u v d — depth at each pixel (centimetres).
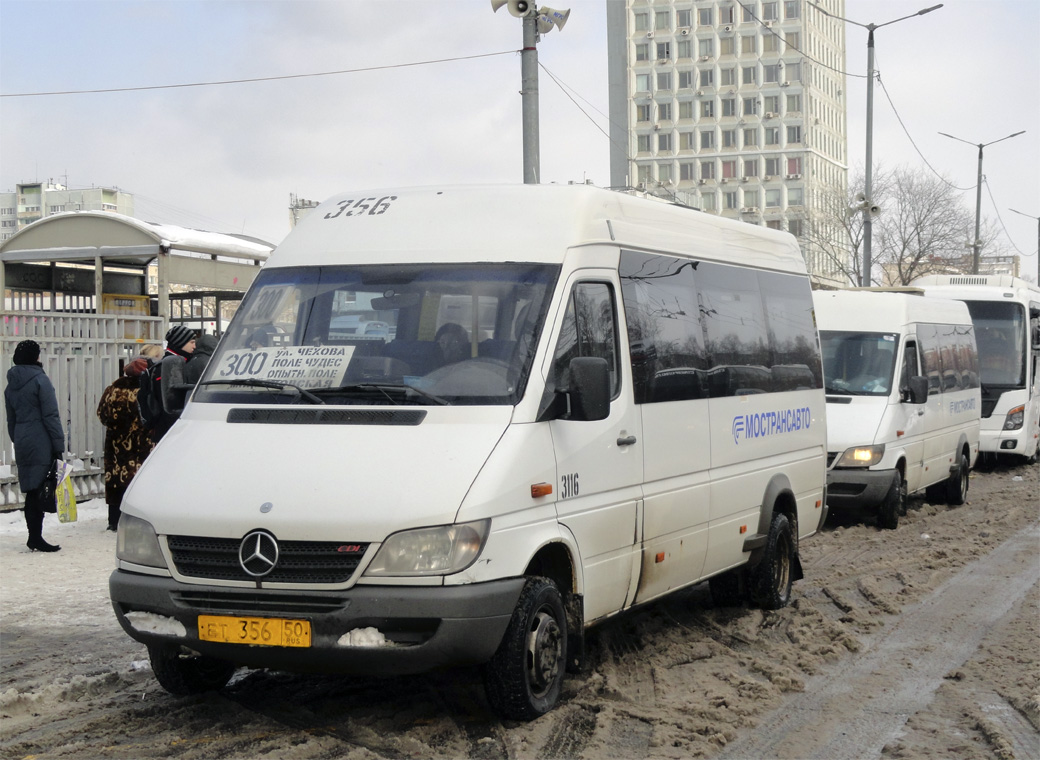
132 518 611
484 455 598
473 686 695
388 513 568
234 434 631
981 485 2027
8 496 1390
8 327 1395
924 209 6669
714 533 841
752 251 973
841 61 12344
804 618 925
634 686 718
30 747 595
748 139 11169
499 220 703
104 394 1266
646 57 11369
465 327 656
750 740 623
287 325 684
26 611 923
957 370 1797
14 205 18338
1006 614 954
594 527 676
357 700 674
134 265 2025
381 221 722
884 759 595
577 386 622
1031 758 596
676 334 800
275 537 574
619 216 754
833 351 1562
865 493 1441
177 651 633
